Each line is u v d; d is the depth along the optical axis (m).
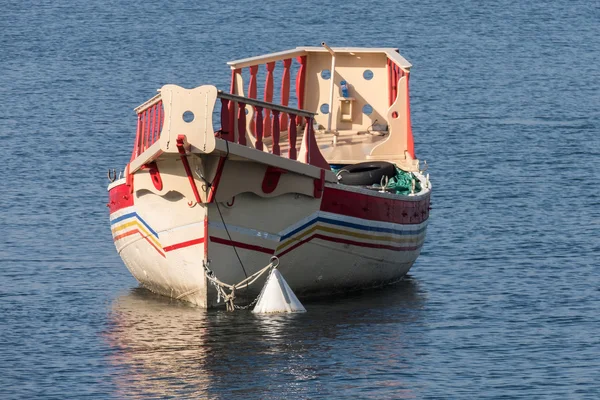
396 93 100.44
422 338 76.44
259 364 71.38
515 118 168.00
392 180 89.06
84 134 152.38
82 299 85.94
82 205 116.44
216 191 76.69
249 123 96.31
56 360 72.75
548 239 103.69
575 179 128.12
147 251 82.62
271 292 80.88
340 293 86.31
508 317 81.38
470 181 127.62
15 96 182.12
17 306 84.31
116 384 68.56
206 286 80.00
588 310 83.00
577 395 67.50
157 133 78.56
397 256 87.75
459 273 93.19
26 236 104.69
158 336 76.62
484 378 69.75
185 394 66.81
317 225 80.75
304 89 104.06
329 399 66.19
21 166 133.50
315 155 80.81
